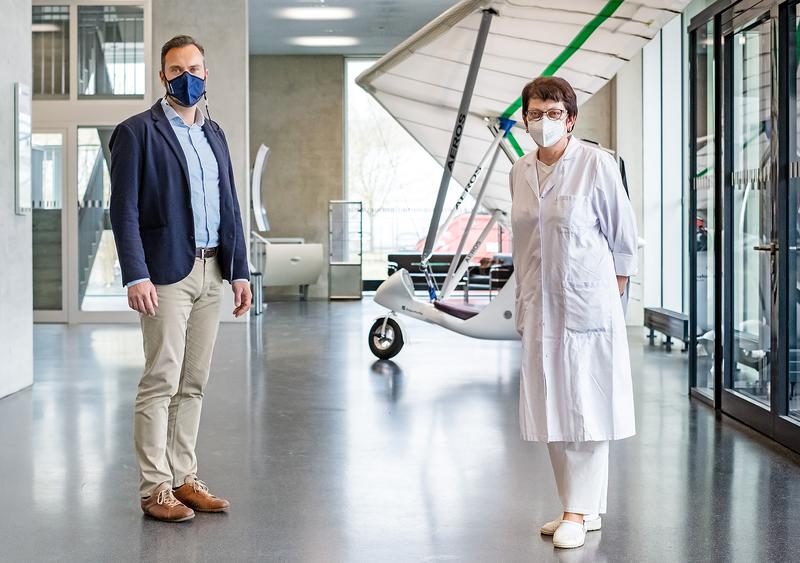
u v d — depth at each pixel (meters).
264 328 10.93
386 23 14.70
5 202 6.20
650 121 11.26
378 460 4.38
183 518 3.39
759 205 5.12
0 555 3.03
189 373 3.58
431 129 7.91
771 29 4.91
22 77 6.54
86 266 11.59
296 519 3.43
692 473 4.15
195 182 3.42
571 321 3.10
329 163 17.22
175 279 3.36
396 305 8.02
